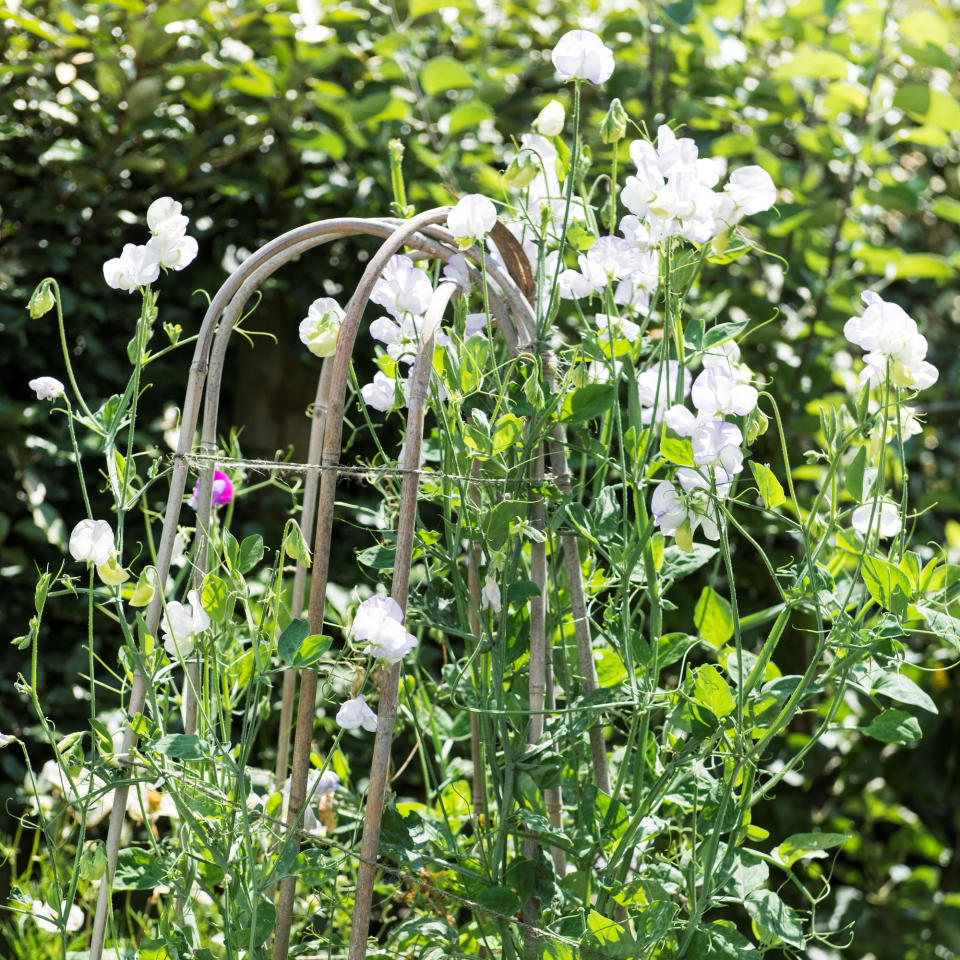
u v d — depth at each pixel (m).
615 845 1.41
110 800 2.06
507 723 1.47
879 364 1.30
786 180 2.64
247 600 1.36
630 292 1.56
